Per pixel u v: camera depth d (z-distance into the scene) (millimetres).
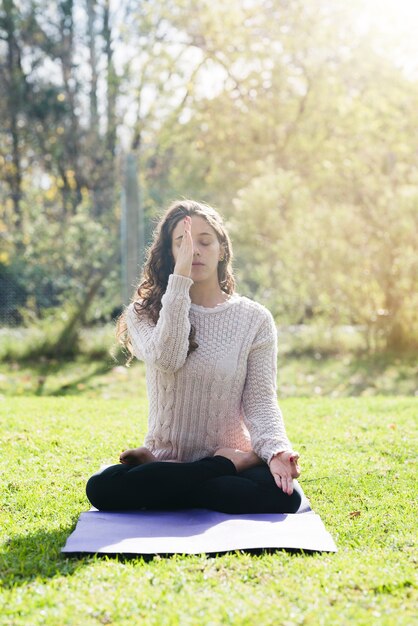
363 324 9742
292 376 8562
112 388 8078
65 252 11117
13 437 4746
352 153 13117
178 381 3328
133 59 17516
